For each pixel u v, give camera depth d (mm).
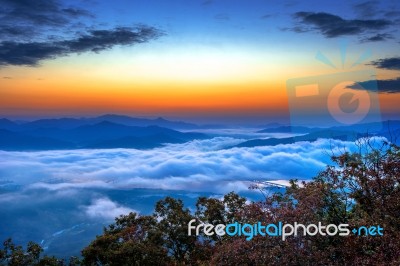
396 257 7906
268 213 9945
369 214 10000
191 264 16766
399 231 8766
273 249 8852
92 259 17375
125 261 16672
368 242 8805
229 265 9570
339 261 8953
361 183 10102
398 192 9633
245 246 9406
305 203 10078
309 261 8602
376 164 10031
